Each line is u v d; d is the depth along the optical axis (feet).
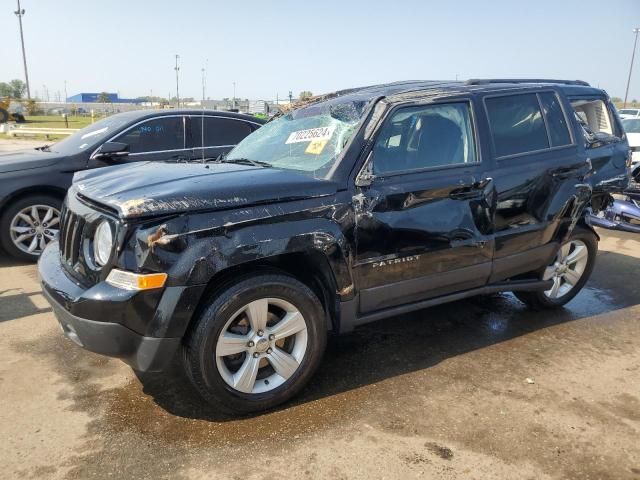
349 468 8.71
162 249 8.93
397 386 11.34
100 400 10.69
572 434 9.70
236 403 9.91
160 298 8.99
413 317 15.21
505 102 13.38
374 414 10.28
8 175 19.22
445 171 11.92
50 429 9.70
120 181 10.57
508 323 14.83
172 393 10.98
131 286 8.95
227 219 9.39
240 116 24.02
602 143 17.48
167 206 9.03
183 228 9.07
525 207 13.20
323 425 9.89
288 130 13.48
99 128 22.12
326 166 11.02
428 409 10.45
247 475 8.54
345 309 10.88
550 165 13.64
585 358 12.75
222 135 23.36
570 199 14.03
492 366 12.29
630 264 21.08
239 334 10.02
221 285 9.65
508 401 10.77
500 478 8.54
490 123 12.89
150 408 10.43
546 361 12.58
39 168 19.71
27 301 15.99
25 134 90.63
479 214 12.32
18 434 9.54
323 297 11.17
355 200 10.65
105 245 9.39
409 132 11.75
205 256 9.14
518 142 13.38
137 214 8.88
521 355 12.88
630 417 10.28
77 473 8.56
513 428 9.85
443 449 9.22
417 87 13.10
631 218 25.00
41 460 8.86
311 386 11.33
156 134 21.91
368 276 11.01
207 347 9.45
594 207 17.93
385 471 8.65
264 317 10.02
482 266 12.66
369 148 11.05
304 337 10.53
